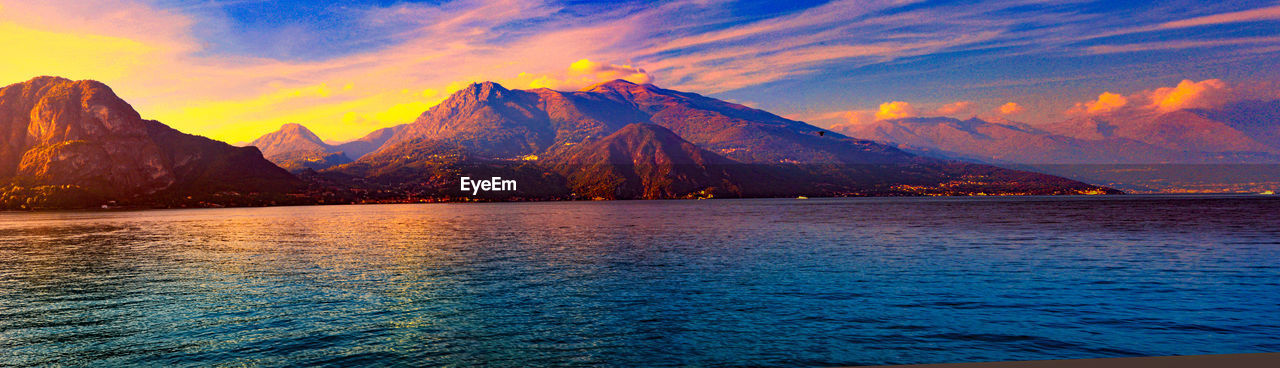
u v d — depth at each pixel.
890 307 37.81
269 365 27.14
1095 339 30.39
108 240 98.38
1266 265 56.16
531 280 49.81
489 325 33.94
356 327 33.59
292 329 33.19
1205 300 39.34
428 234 108.31
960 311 36.59
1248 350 28.30
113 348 29.86
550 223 145.88
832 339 30.83
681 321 34.69
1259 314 35.28
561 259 65.38
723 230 113.94
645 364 27.20
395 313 37.06
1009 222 131.88
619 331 32.56
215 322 34.94
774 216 175.25
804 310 37.19
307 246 84.12
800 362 27.34
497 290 45.00
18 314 37.62
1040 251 70.06
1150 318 34.47
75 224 156.50
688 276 51.50
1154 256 64.12
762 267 57.12
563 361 27.64
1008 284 45.97
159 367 27.03
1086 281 47.25
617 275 52.44
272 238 100.56
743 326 33.44
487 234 107.38
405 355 28.52
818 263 59.91
